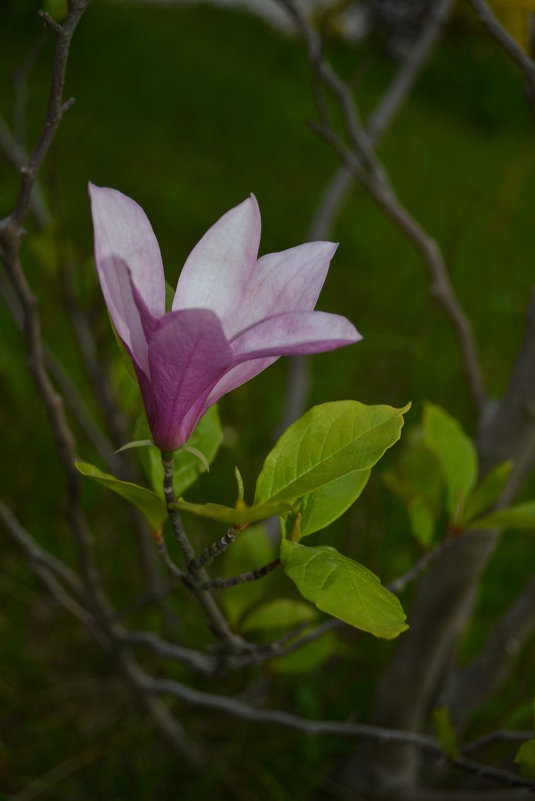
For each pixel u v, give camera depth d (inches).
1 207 40.5
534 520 32.6
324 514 29.0
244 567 35.2
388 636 26.3
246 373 27.0
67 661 57.8
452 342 94.7
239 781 51.7
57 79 28.3
